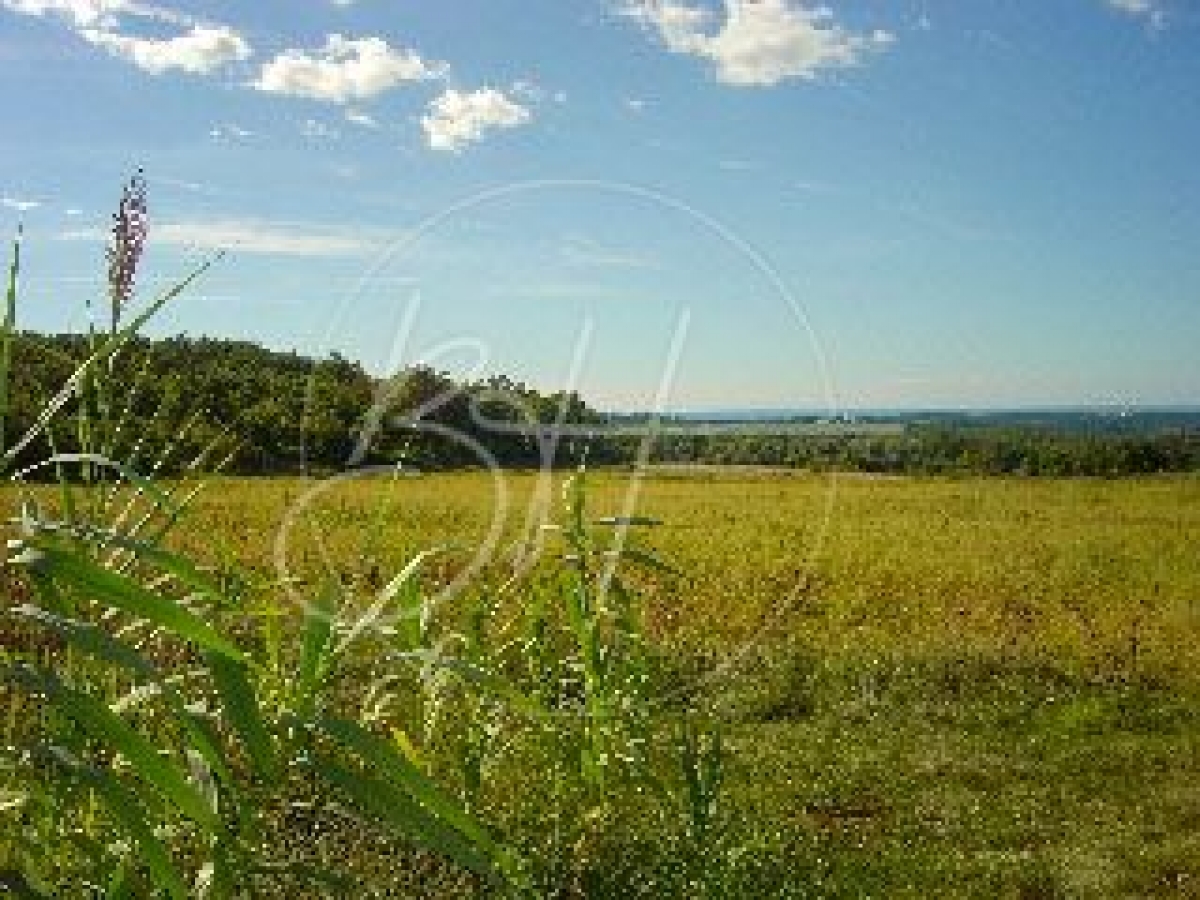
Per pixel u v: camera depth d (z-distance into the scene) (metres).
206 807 2.13
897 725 10.21
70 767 2.10
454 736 4.27
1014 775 9.00
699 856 4.40
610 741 4.53
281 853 3.33
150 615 2.06
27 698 2.71
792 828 6.37
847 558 26.19
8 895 2.06
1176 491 55.56
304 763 2.40
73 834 2.50
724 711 9.73
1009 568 26.36
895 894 6.33
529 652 4.62
